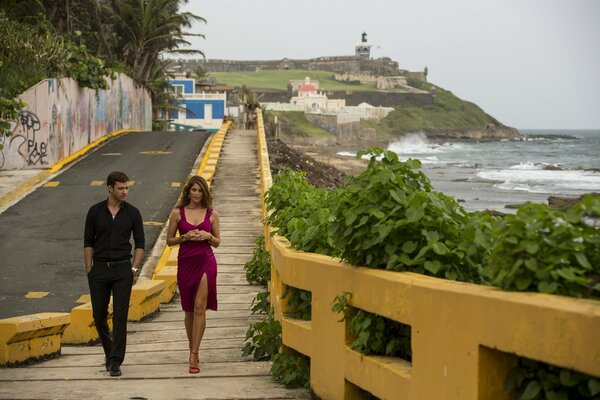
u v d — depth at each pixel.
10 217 23.25
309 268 7.59
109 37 60.91
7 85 31.23
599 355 3.67
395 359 6.14
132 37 60.78
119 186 9.20
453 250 5.84
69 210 24.31
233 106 114.50
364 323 6.23
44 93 31.98
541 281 4.30
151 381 8.70
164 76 79.06
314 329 7.48
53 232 21.53
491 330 4.43
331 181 58.50
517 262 4.35
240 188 29.34
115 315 9.11
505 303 4.31
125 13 60.19
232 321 13.38
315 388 7.48
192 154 36.84
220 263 19.06
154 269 18.53
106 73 42.78
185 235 9.29
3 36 33.75
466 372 4.70
